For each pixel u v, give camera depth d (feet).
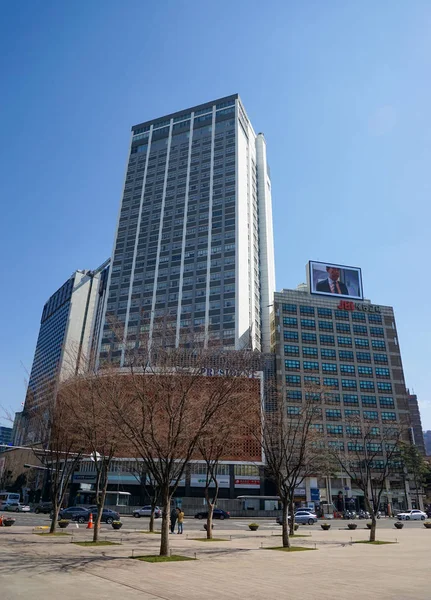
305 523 183.83
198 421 76.59
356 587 40.63
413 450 288.30
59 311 629.51
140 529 125.59
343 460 237.86
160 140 489.26
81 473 258.16
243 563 57.26
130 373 77.56
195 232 415.44
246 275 397.39
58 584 39.22
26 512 225.76
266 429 111.24
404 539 106.93
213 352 85.25
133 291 405.39
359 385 345.31
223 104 477.77
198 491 257.75
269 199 517.55
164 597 34.81
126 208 459.32
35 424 113.80
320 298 376.68
